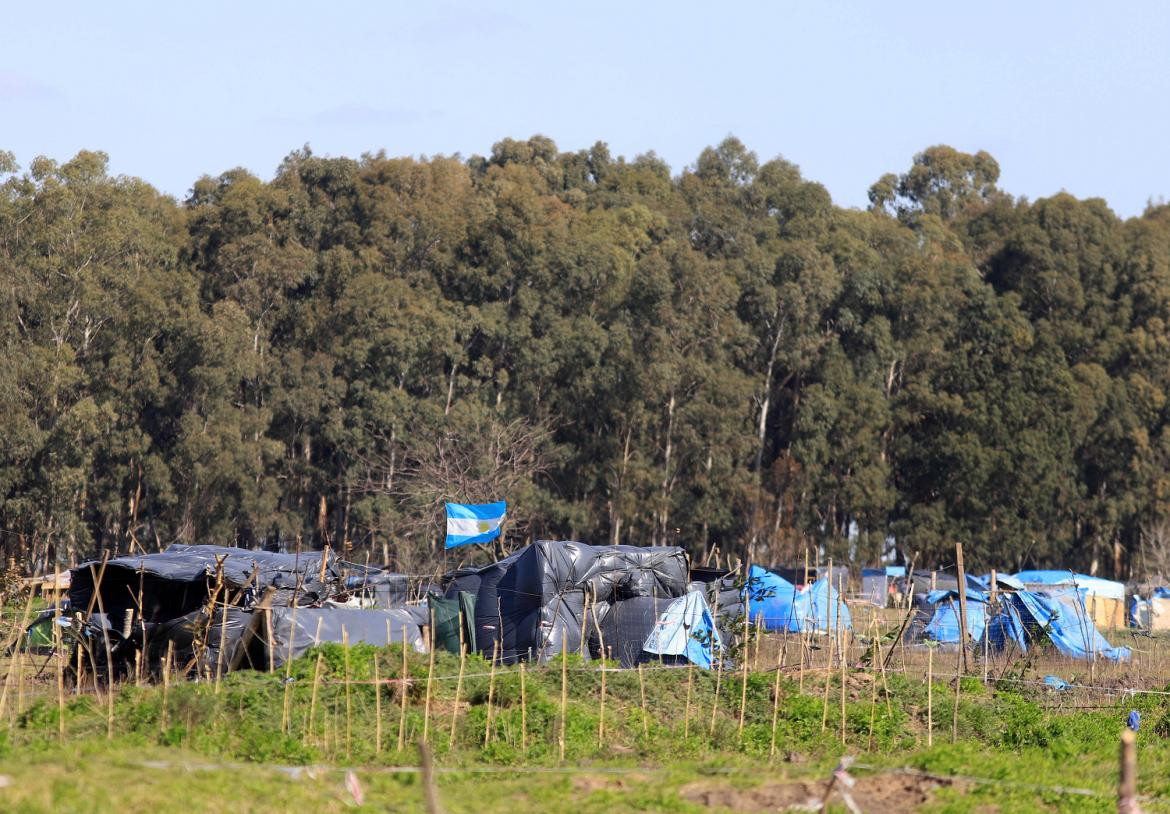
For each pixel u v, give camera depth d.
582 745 76.00
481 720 77.56
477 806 59.81
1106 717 92.94
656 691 88.00
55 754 60.38
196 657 91.56
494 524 147.50
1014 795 64.75
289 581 113.56
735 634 113.69
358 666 84.62
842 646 97.44
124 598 112.50
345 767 67.12
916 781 66.69
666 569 122.00
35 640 112.06
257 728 73.00
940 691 92.12
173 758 63.09
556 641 115.50
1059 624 139.88
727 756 74.38
